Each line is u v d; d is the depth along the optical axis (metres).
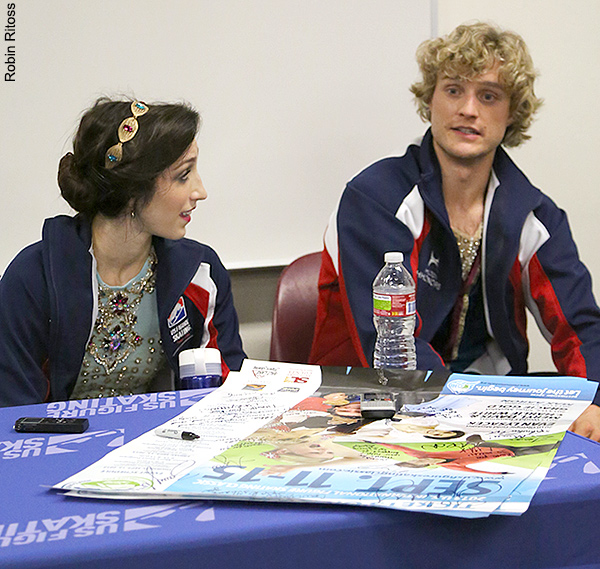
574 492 0.67
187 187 1.39
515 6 2.33
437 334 1.76
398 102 2.25
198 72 2.09
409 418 0.89
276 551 0.62
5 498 0.70
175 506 0.67
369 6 2.18
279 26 2.12
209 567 0.61
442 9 2.28
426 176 1.69
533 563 0.67
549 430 0.83
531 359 2.51
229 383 1.07
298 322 1.87
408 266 1.62
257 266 2.19
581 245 2.53
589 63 2.43
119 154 1.32
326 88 2.19
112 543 0.60
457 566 0.65
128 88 2.04
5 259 2.03
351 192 1.68
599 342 1.61
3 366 1.33
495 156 1.75
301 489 0.67
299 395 1.00
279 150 2.18
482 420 0.87
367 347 1.54
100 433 0.89
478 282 1.75
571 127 2.45
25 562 0.58
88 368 1.47
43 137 2.01
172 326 1.49
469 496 0.65
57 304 1.36
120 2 2.00
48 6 1.96
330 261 1.74
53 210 2.04
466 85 1.62
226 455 0.77
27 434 0.89
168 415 0.95
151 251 1.48
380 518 0.64
